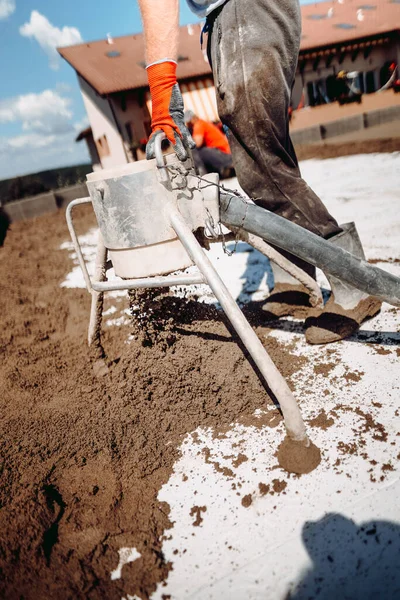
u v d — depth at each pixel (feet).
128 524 3.63
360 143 27.71
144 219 4.03
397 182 14.94
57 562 3.34
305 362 5.39
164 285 4.19
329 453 3.90
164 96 3.95
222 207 4.29
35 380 6.16
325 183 17.69
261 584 2.97
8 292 11.20
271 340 5.92
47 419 5.05
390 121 36.19
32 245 17.74
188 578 3.11
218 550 3.27
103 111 55.21
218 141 24.16
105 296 9.53
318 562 3.02
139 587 3.10
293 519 3.37
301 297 6.37
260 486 3.74
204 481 3.93
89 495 3.96
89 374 5.96
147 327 5.38
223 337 5.64
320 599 2.80
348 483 3.56
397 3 67.15
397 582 2.79
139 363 5.17
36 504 3.79
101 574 3.23
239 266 9.62
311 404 4.61
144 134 51.96
